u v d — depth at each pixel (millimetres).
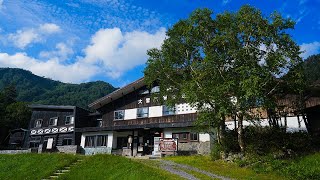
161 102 30641
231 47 24219
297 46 23250
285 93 26609
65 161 25406
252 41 24188
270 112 27938
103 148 39594
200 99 23781
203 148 31719
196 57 27281
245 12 24219
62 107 49719
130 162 23062
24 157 28547
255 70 21797
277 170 20594
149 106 40000
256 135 26062
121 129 38156
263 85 22516
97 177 20953
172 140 31266
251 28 23484
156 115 38938
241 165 22750
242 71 21984
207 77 24609
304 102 28828
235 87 22828
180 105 37281
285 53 22688
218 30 25797
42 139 50875
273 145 24328
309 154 23219
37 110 53344
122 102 42625
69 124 48562
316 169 19484
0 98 69875
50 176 22641
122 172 20703
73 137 46844
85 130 41281
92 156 25750
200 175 19469
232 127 32938
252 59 23062
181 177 18641
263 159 22375
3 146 58812
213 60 23750
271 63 22484
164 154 31125
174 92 29375
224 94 23078
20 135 58656
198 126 26969
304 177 18938
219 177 19219
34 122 52688
